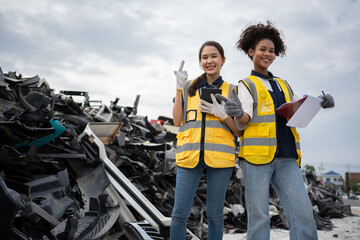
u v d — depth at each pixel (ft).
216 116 8.61
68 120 14.67
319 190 32.94
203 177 19.48
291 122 7.48
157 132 20.75
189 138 8.88
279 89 8.63
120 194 11.51
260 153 7.86
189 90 9.36
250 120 8.04
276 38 8.82
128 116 23.06
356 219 28.37
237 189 22.21
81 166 11.07
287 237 17.53
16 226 6.99
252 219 7.91
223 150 8.73
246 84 8.34
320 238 17.35
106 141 14.39
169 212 14.79
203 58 9.46
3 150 8.61
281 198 8.04
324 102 7.77
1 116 10.07
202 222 16.84
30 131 9.62
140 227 10.49
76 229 7.25
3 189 6.49
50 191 8.77
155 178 15.53
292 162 7.97
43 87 15.30
